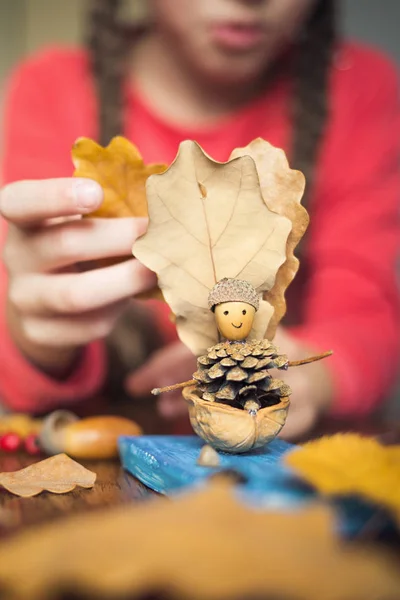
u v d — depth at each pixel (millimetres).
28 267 420
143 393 530
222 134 738
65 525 245
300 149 664
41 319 437
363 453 272
